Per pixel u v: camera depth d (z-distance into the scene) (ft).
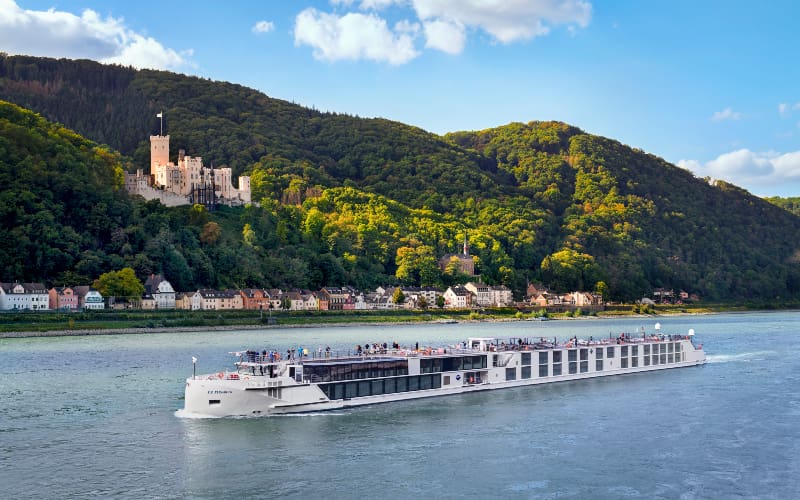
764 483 238.27
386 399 345.10
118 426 297.33
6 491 223.51
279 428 293.64
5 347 590.14
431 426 300.61
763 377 433.89
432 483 233.14
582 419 317.01
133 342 642.22
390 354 368.89
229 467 245.65
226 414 310.65
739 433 296.51
